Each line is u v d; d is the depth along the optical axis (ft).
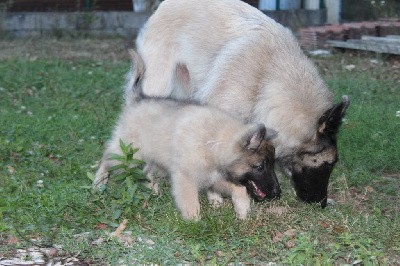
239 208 21.43
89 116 34.55
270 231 20.39
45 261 18.63
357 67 45.65
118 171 23.58
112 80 42.93
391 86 40.47
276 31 23.85
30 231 20.26
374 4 62.85
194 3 25.70
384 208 22.86
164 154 21.75
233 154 20.54
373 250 19.11
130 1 66.33
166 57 25.96
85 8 65.00
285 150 22.41
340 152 27.73
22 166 26.71
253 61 23.18
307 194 22.79
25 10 64.69
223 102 23.39
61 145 29.86
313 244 19.04
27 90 41.39
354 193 24.49
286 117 22.13
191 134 20.84
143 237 19.95
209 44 24.80
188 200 20.84
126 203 21.35
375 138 29.63
